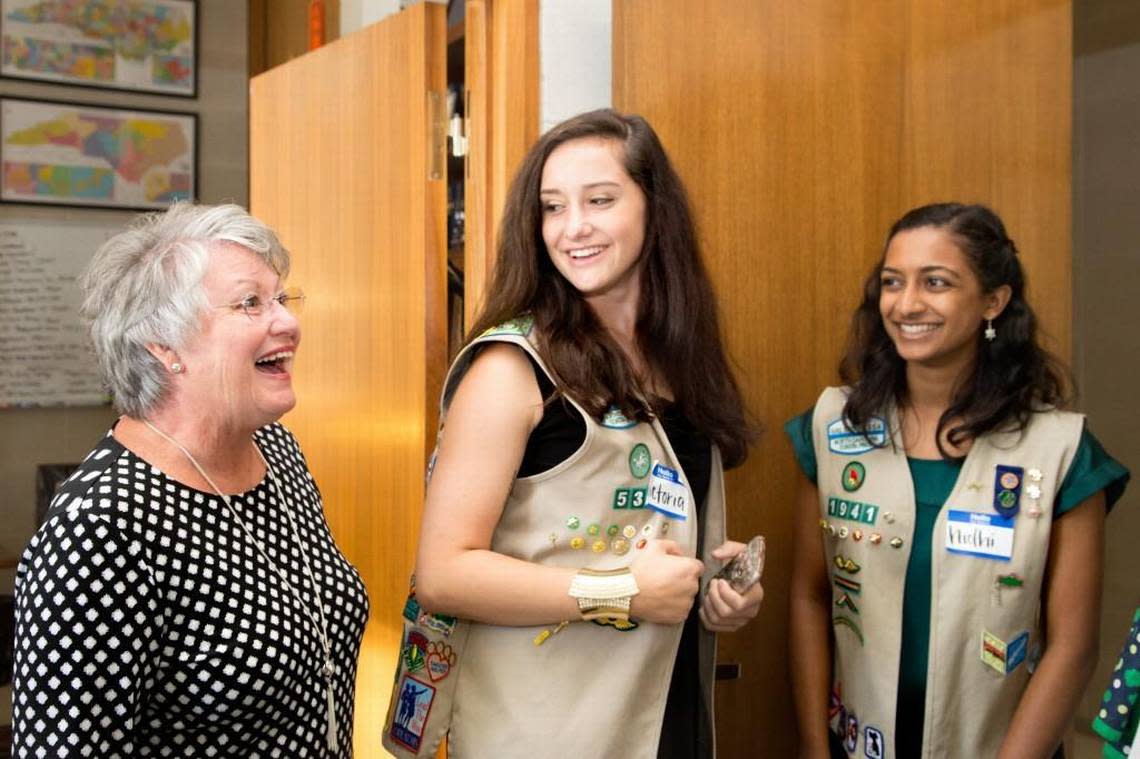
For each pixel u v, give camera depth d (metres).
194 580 1.10
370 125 2.07
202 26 4.33
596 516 1.36
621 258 1.40
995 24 2.21
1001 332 1.67
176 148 4.30
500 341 1.35
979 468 1.64
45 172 4.11
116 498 1.06
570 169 1.39
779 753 2.05
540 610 1.29
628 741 1.39
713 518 1.57
